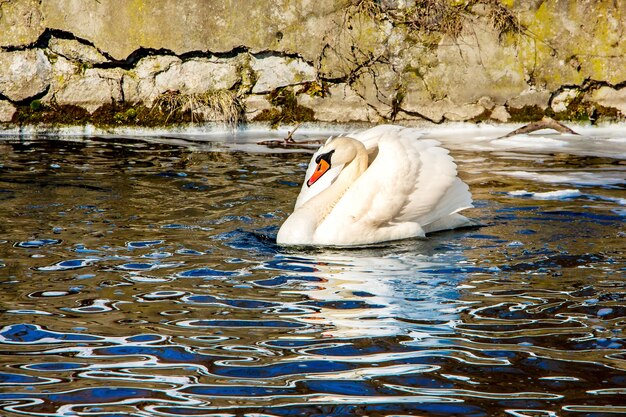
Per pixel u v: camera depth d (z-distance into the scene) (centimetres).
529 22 2106
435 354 702
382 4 2105
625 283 900
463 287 893
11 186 1374
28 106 2006
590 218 1202
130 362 686
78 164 1579
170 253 1020
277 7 2064
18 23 1984
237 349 715
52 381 648
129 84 2045
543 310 816
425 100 2106
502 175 1530
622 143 1909
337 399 617
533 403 611
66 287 880
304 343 728
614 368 675
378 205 1105
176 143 1866
